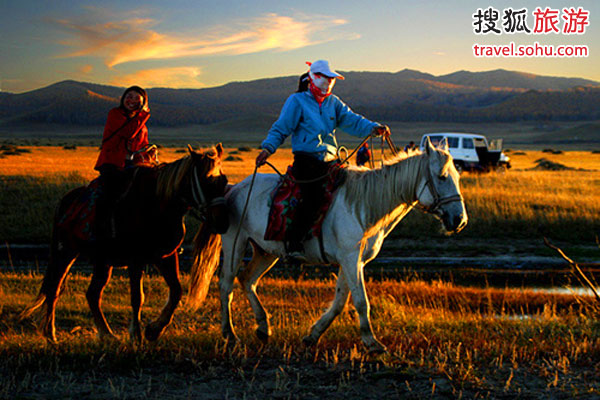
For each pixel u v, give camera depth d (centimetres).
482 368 540
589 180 2994
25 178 2656
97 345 597
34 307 656
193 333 686
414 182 568
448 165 557
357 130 625
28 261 1566
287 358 572
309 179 579
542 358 575
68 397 464
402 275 1430
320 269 1506
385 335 658
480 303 1054
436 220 1995
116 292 1076
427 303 1045
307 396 473
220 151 598
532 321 766
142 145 661
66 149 7950
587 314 837
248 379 514
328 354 586
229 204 636
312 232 573
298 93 600
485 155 3384
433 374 519
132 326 603
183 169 585
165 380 507
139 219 593
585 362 556
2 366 538
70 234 622
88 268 1459
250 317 850
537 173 3466
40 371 525
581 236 1872
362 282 569
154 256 605
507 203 2172
